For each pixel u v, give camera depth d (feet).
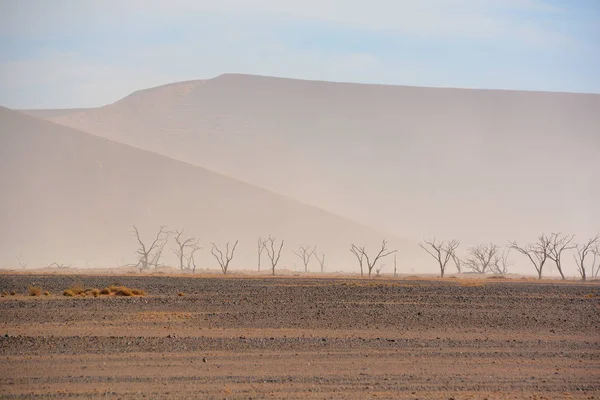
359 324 273.54
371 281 593.42
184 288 453.58
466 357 206.18
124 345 213.46
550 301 398.21
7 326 253.65
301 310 319.47
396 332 254.88
